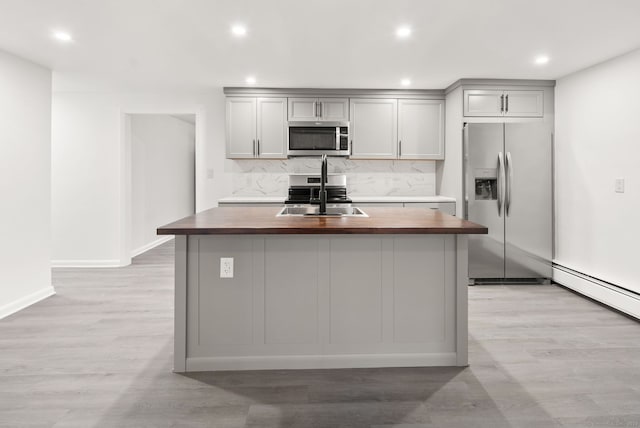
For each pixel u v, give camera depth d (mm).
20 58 3594
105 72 4156
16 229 3520
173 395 2094
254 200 4754
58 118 5137
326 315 2430
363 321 2439
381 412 1936
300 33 3078
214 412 1934
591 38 3139
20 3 2566
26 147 3648
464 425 1827
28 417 1877
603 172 3715
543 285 4344
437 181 5301
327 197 4863
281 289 2414
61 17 2785
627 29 2965
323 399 2059
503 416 1896
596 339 2836
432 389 2154
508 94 4438
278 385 2209
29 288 3662
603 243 3713
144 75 4297
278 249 2404
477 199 4445
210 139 5184
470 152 4352
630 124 3418
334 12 2701
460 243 2436
